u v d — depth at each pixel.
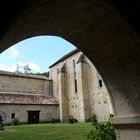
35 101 44.62
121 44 5.80
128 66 6.14
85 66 42.31
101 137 8.06
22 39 4.95
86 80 41.78
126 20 4.96
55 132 21.86
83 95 40.56
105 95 37.81
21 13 3.51
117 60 6.30
